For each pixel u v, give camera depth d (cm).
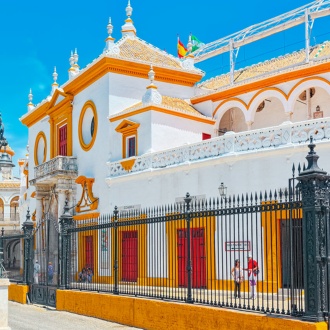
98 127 3356
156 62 3428
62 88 3794
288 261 1238
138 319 1591
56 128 4012
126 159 2983
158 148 2966
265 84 3023
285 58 3444
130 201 2942
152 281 1678
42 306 2245
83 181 3403
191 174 2547
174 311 1429
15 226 6781
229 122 3419
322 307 1055
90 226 1952
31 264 2461
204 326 1315
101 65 3262
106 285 1897
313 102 2980
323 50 3148
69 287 2109
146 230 1798
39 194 3966
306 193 1090
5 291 1369
